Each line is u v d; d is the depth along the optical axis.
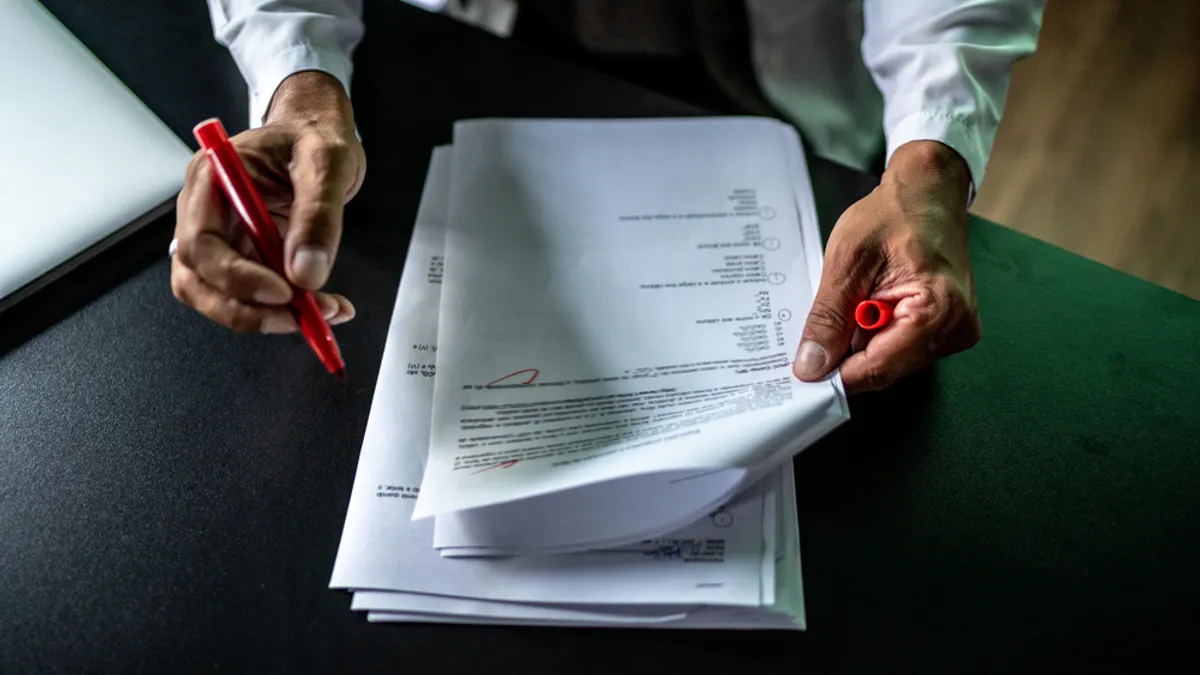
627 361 0.53
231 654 0.43
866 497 0.49
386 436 0.51
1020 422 0.52
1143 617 0.45
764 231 0.60
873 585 0.46
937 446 0.51
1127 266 1.30
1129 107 1.46
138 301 0.57
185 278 0.48
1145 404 0.53
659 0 0.88
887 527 0.48
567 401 0.51
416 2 0.82
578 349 0.53
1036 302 0.59
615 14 0.90
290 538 0.47
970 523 0.48
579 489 0.47
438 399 0.51
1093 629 0.45
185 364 0.54
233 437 0.51
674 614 0.44
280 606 0.45
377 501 0.48
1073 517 0.48
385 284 0.58
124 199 0.58
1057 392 0.54
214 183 0.47
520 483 0.45
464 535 0.46
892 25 0.66
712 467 0.44
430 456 0.48
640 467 0.43
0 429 0.51
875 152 0.90
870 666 0.43
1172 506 0.49
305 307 0.46
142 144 0.61
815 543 0.47
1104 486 0.50
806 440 0.46
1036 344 0.56
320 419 0.52
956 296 0.50
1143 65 1.50
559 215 0.60
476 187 0.62
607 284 0.57
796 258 0.58
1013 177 1.40
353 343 0.55
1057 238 1.33
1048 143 1.43
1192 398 0.54
